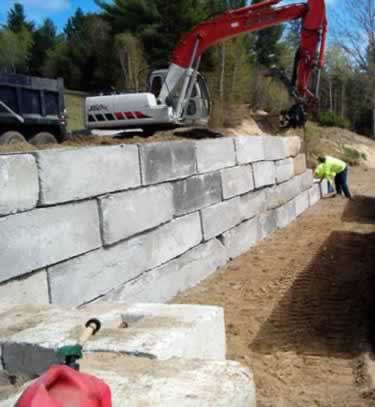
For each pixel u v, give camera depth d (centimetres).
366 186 1844
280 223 1030
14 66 4681
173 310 358
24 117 1001
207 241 716
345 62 3984
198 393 238
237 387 245
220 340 363
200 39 1193
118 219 518
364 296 624
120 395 236
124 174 526
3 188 389
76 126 2723
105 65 3997
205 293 649
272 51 4469
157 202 585
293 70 1220
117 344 293
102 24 4097
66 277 454
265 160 930
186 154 650
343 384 411
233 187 791
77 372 195
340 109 4328
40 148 811
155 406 226
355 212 1201
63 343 301
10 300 398
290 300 623
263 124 2633
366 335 511
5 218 393
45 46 5062
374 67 3200
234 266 763
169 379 251
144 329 320
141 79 2916
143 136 1231
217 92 2570
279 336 523
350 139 3164
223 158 757
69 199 453
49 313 361
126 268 534
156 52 3384
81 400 183
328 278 700
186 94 1204
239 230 823
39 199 424
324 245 873
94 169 484
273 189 985
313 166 2048
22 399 179
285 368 446
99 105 1160
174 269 629
